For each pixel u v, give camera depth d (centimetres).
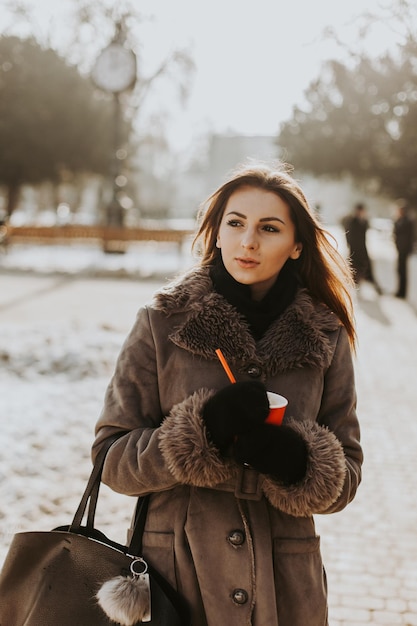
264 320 157
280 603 152
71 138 3027
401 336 919
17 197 3145
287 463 136
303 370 157
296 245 166
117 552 151
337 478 143
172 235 1661
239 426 134
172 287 162
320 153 3312
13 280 1407
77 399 556
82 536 153
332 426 163
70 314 987
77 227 1658
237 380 154
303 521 158
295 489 140
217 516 152
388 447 498
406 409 592
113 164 2081
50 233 1653
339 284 173
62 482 399
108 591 141
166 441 143
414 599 302
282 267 167
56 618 148
